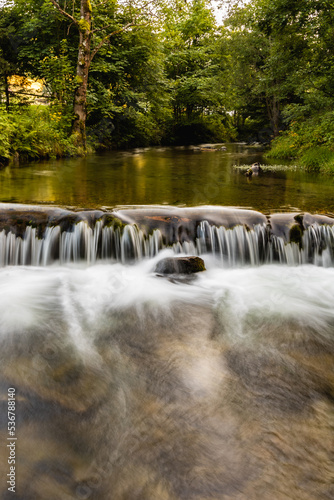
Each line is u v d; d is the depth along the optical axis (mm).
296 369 2740
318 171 10320
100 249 4625
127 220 4668
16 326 3236
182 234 4711
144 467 1877
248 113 29859
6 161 10930
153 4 16016
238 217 4867
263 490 1761
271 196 6391
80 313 3521
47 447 1978
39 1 18422
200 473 1845
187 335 3195
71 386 2484
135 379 2580
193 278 4355
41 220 4652
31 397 2359
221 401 2375
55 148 13453
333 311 3674
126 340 3096
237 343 3082
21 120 12555
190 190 6852
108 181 7836
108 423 2160
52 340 3051
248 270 4664
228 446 2014
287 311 3646
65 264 4637
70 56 18312
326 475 1848
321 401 2398
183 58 34469
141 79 22672
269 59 15508
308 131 13383
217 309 3666
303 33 13867
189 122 35062
